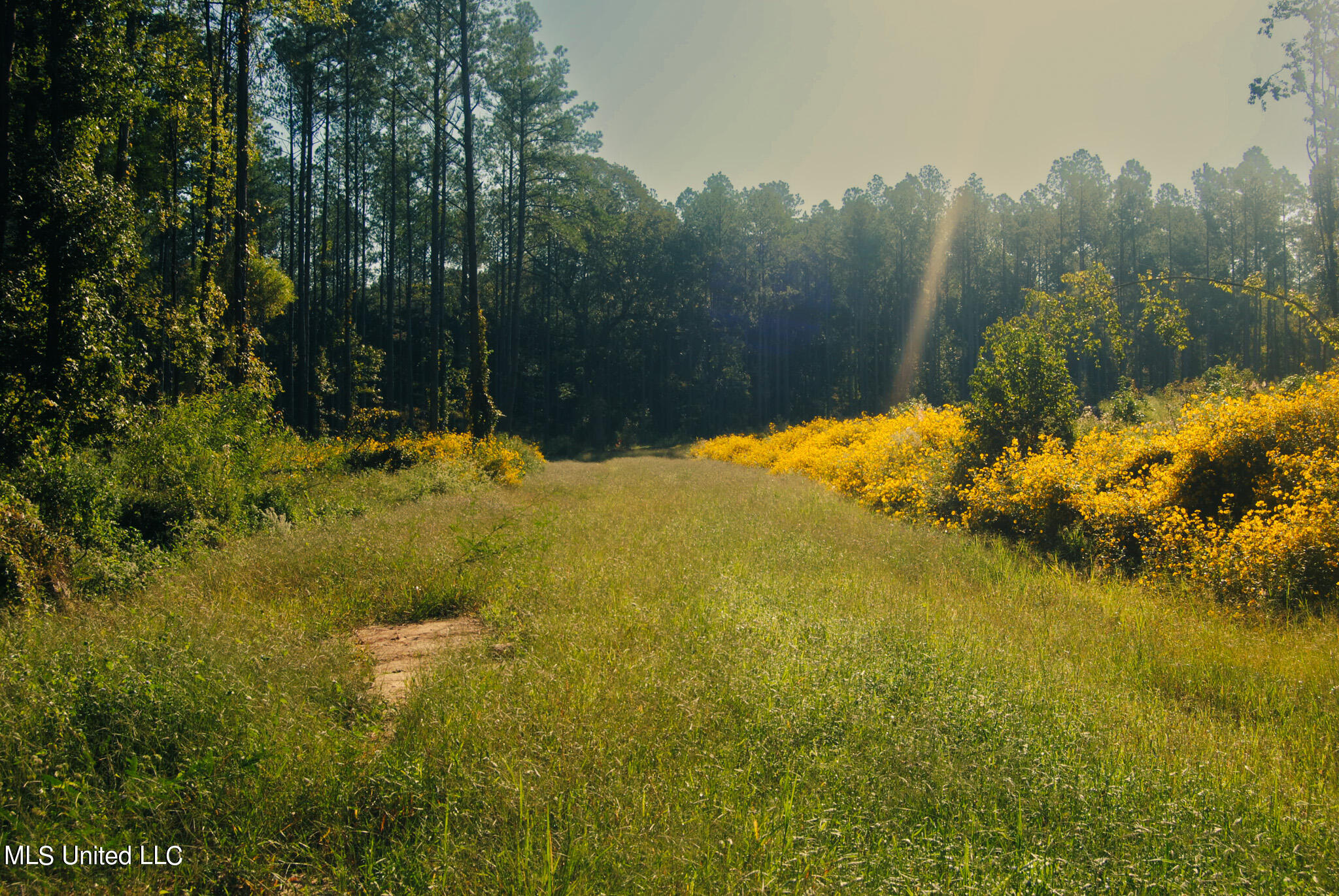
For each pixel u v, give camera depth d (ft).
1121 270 182.19
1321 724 12.91
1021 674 14.62
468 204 78.18
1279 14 43.88
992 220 205.98
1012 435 40.86
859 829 9.02
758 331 211.41
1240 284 32.83
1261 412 28.14
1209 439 28.48
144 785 9.45
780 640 15.56
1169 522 25.82
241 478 35.76
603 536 31.35
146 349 36.42
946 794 9.78
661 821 8.84
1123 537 27.61
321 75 95.71
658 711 12.12
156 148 58.18
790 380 213.05
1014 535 32.89
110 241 29.45
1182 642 17.62
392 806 9.66
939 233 193.77
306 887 8.27
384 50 91.76
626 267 189.57
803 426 107.55
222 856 8.54
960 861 8.34
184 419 34.55
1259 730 12.66
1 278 27.40
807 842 8.52
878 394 194.29
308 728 11.06
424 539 28.71
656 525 34.58
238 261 52.03
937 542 30.81
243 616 17.47
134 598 20.57
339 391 121.80
